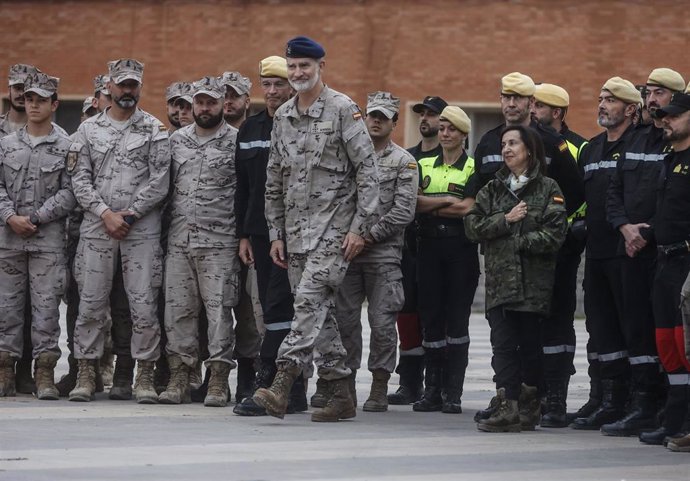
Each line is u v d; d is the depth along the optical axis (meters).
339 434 18.03
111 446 16.30
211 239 21.09
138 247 21.30
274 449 16.41
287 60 19.02
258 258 20.55
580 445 17.66
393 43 46.31
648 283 18.86
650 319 18.91
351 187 19.11
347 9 46.53
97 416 19.25
